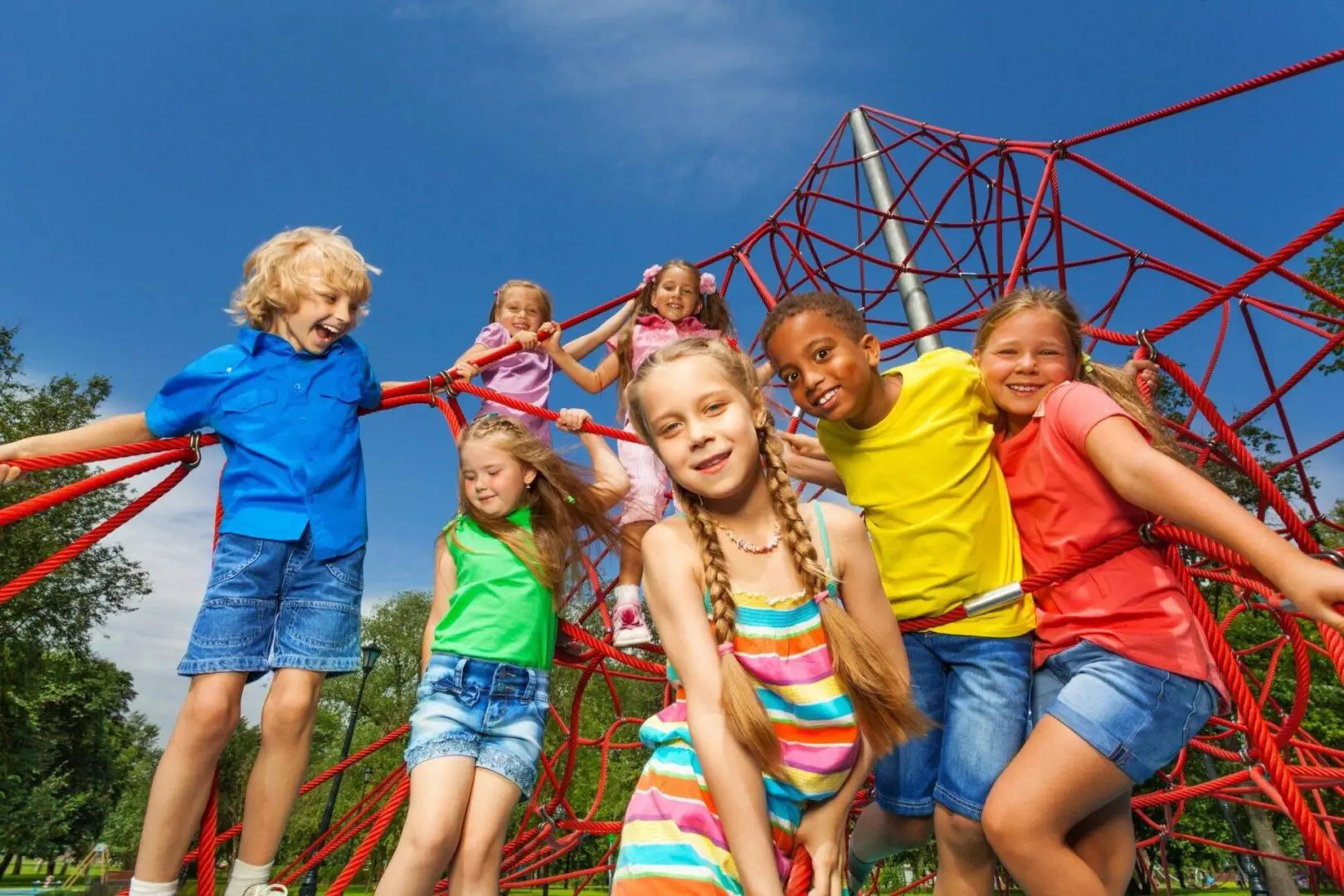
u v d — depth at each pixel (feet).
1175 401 61.72
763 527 7.13
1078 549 8.21
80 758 113.29
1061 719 7.16
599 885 130.00
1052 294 8.91
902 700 6.61
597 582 16.14
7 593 9.23
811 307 8.91
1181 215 20.01
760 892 5.80
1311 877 36.32
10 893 104.01
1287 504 9.16
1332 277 56.95
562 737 101.45
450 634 9.78
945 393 8.87
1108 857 8.00
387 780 18.75
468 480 10.53
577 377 16.89
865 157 29.84
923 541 8.68
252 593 8.93
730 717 6.12
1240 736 34.91
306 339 10.21
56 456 9.26
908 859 89.92
